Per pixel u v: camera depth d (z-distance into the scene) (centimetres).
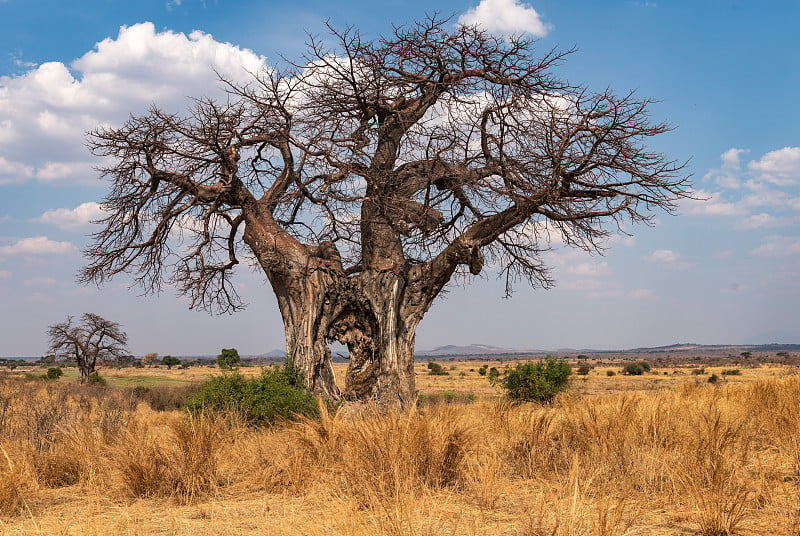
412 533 467
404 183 1698
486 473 657
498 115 1591
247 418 1191
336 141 1600
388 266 1695
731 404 1098
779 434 818
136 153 1672
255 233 1666
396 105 1697
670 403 1105
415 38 1670
